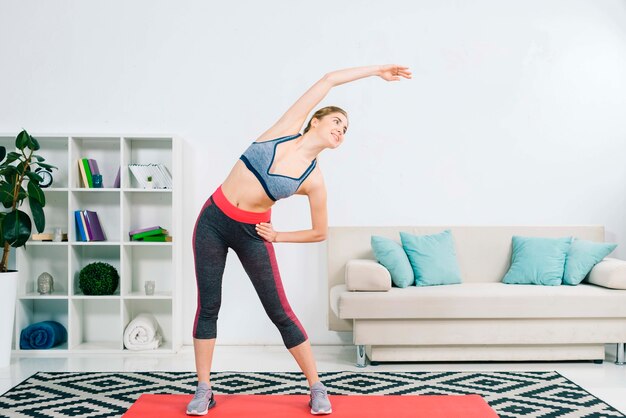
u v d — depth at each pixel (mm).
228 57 4629
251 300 4605
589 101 4699
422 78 4660
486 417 2631
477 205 4668
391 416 2645
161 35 4621
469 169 4664
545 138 4680
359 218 4637
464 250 4469
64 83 4594
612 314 3799
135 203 4574
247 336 4602
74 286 4410
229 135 4621
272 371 3736
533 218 4680
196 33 4629
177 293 4328
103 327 4570
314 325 4613
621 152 4703
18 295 4273
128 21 4613
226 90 4621
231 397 2947
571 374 3641
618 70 4695
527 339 3805
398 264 4020
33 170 4516
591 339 3824
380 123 4645
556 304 3783
